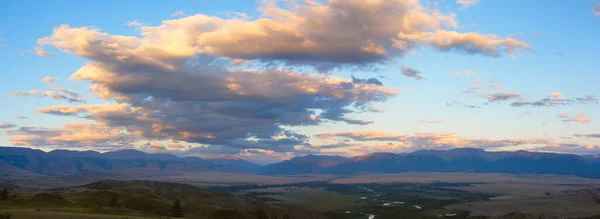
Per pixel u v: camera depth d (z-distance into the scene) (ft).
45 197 520.83
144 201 586.45
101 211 482.69
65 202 521.65
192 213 576.20
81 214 411.13
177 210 561.84
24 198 514.27
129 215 469.98
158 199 644.27
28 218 349.20
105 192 629.92
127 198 617.21
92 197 586.45
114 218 391.86
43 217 361.10
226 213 583.99
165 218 474.49
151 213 551.59
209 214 577.02
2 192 553.64
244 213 611.06
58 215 381.19
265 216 614.34
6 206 467.11
